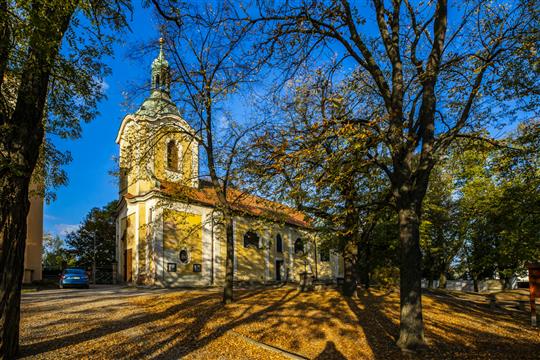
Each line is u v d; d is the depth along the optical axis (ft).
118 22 28.45
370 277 82.38
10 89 31.96
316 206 47.26
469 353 31.04
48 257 233.76
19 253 25.03
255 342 33.35
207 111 51.47
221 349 31.63
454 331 39.27
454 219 92.48
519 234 63.26
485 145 37.45
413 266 30.68
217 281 103.60
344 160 32.48
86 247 163.53
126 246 106.01
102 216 164.04
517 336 39.34
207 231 103.30
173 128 58.13
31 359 26.27
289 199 37.93
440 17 32.76
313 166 31.65
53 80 30.76
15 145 24.63
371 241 73.51
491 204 69.97
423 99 32.99
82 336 33.71
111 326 38.32
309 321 40.60
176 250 95.61
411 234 30.86
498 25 32.58
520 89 32.27
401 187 31.63
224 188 53.88
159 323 40.27
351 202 45.50
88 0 23.73
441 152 32.94
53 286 93.30
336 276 158.20
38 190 46.91
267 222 48.37
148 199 95.35
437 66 32.24
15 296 25.00
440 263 111.34
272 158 31.58
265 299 54.75
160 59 54.70
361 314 44.21
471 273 109.09
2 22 22.54
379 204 43.62
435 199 85.15
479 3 32.42
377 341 34.06
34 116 25.75
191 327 38.63
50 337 32.76
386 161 41.86
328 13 32.01
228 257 52.11
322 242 67.21
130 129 59.47
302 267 140.46
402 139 31.89
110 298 58.95
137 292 72.54
